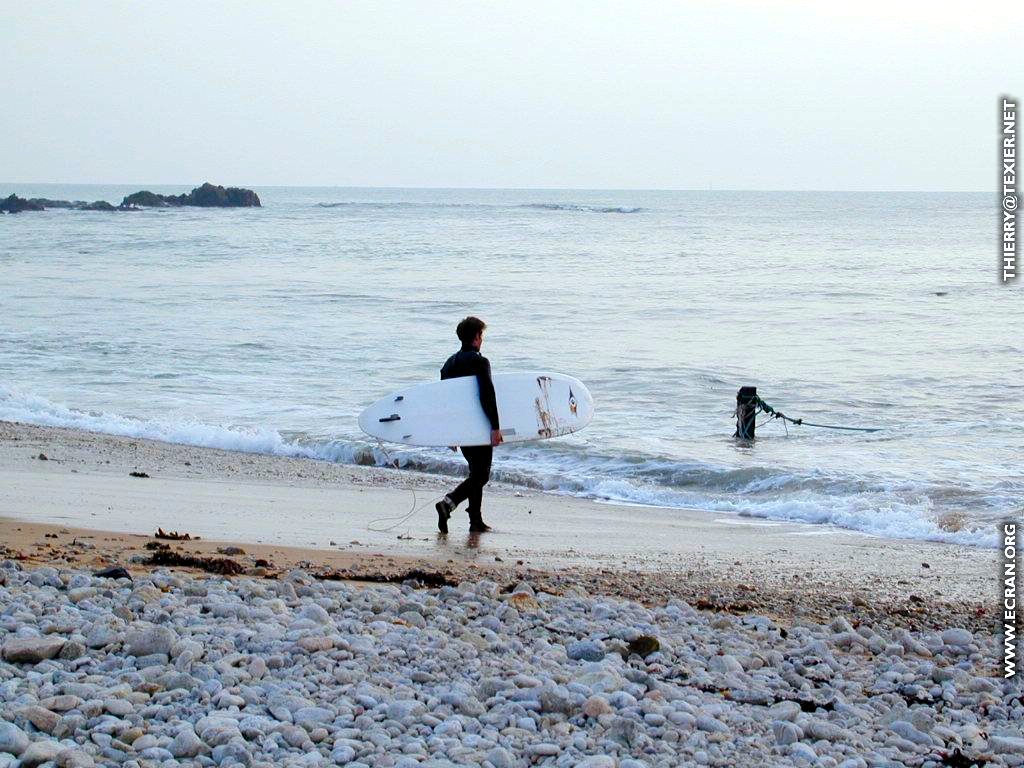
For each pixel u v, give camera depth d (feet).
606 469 48.47
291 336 90.89
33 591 20.84
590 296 125.18
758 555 33.19
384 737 14.56
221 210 454.40
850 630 23.30
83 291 125.80
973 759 15.61
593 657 19.11
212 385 69.92
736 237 260.83
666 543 34.53
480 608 22.25
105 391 67.46
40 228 278.67
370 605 21.75
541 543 33.30
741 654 20.36
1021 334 95.35
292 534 32.37
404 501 39.58
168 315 104.22
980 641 23.30
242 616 19.90
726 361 81.05
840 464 49.70
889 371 77.15
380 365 77.66
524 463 49.16
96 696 15.21
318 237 246.27
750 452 52.60
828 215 429.38
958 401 67.15
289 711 15.29
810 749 15.25
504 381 36.42
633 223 343.46
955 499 42.83
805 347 88.38
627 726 15.12
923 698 18.70
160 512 34.55
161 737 14.17
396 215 408.87
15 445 47.57
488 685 16.69
